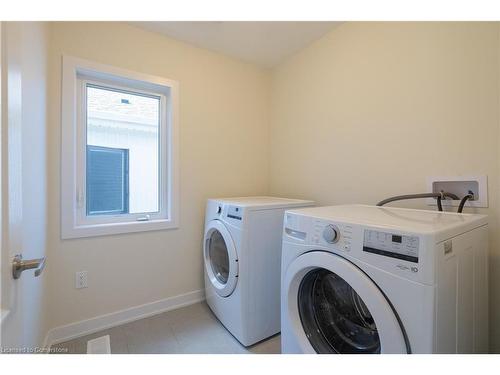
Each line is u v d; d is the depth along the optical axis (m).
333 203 1.89
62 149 1.57
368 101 1.65
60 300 1.59
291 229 1.12
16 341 0.68
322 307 1.13
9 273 0.62
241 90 2.38
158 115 2.06
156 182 2.06
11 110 0.63
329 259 0.92
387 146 1.54
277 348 1.53
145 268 1.91
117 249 1.79
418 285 0.71
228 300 1.65
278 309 1.65
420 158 1.39
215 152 2.23
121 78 1.80
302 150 2.17
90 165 1.79
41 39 1.32
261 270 1.57
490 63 1.14
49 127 1.52
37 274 0.71
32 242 1.16
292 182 2.28
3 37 0.60
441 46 1.30
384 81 1.55
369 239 0.82
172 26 1.83
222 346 1.54
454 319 0.80
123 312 1.81
